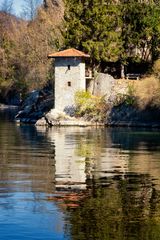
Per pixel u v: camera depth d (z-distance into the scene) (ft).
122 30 615.57
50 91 651.66
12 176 205.36
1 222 138.82
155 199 164.35
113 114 556.92
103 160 255.09
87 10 601.21
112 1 615.57
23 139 371.76
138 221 139.85
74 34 606.96
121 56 615.16
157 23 606.14
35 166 233.35
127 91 565.12
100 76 591.78
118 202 159.63
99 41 605.31
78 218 142.20
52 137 392.68
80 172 216.33
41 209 151.23
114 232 131.13
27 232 131.44
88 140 367.86
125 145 330.95
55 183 190.39
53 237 128.26
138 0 615.57
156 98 538.06
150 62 627.87
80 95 569.64
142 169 225.76
